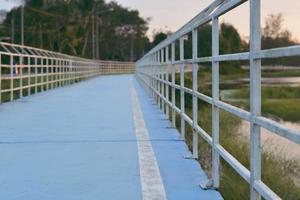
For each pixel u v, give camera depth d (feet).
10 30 294.05
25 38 273.95
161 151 26.66
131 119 40.55
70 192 18.85
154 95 56.13
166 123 37.81
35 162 23.98
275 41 76.84
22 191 19.02
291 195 23.45
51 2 276.41
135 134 32.35
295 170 30.27
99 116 42.88
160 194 18.65
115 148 27.48
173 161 24.17
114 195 18.48
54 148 27.55
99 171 22.16
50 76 87.51
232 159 16.53
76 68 120.78
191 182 20.43
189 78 52.42
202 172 22.06
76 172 21.98
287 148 37.04
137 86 99.71
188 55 40.04
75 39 279.90
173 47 34.45
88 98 64.39
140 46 408.26
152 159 24.59
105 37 362.94
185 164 23.52
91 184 19.99
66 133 32.81
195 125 24.67
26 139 30.48
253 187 14.06
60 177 21.11
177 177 21.16
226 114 48.75
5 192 18.89
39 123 38.22
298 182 27.32
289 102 85.40
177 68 51.37
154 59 56.34
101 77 168.14
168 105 39.86
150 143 28.99
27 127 35.86
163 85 44.16
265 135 44.42
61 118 41.50
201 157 29.89
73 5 284.20
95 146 28.17
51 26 271.90
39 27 271.49
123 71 236.02
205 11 20.66
